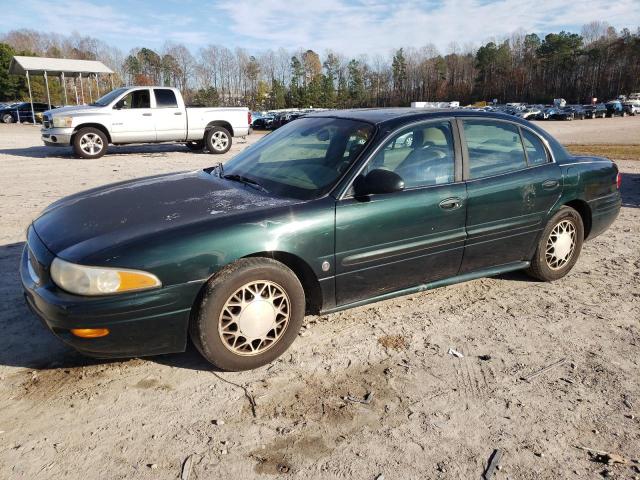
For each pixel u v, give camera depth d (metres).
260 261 3.04
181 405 2.78
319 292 3.33
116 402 2.79
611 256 5.47
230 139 15.02
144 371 3.08
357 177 3.37
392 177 3.24
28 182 9.20
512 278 4.74
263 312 3.06
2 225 6.14
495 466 2.38
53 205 3.71
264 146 4.22
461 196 3.74
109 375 3.04
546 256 4.48
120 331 2.74
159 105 13.69
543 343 3.54
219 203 3.26
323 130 3.93
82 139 12.82
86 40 100.81
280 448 2.47
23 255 3.35
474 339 3.58
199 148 15.91
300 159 3.74
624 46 103.25
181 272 2.80
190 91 102.94
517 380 3.08
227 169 4.08
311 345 3.44
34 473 2.28
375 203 3.39
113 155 14.11
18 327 3.57
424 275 3.76
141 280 2.72
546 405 2.84
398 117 3.74
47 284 2.80
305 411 2.75
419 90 119.38
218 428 2.60
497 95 112.56
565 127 36.06
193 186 3.69
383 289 3.60
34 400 2.79
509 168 4.10
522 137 4.28
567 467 2.39
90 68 31.69
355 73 113.06
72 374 3.04
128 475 2.28
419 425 2.66
